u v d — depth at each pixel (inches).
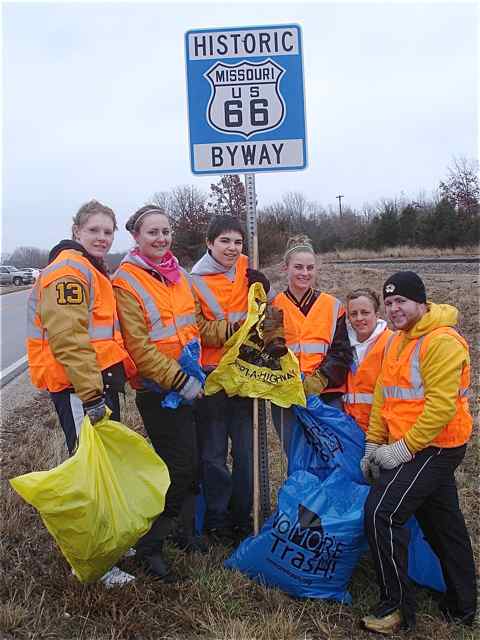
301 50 166.6
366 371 160.7
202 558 156.7
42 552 160.4
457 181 1188.5
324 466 161.0
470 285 603.8
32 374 141.9
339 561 141.4
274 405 173.0
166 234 150.1
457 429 135.8
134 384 154.6
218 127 167.6
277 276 877.2
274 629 129.2
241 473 167.3
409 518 138.6
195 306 163.2
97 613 134.1
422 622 136.5
